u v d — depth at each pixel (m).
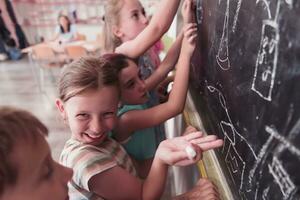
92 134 0.81
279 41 0.47
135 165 1.08
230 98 0.74
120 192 0.80
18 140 0.47
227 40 0.74
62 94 0.82
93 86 0.78
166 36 1.65
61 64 3.65
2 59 4.87
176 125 1.57
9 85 3.96
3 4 4.64
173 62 1.14
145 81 1.11
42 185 0.51
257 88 0.56
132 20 1.16
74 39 4.38
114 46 1.24
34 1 4.70
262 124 0.55
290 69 0.44
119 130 1.01
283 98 0.46
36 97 3.61
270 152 0.52
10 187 0.46
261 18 0.54
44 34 4.94
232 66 0.71
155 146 1.16
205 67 0.99
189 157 0.75
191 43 0.98
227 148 0.79
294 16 0.43
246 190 0.65
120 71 0.94
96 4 4.50
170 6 1.00
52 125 2.83
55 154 2.35
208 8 0.91
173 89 1.01
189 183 1.34
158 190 0.83
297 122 0.43
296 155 0.43
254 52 0.57
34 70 3.87
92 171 0.75
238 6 0.66
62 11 4.66
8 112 0.49
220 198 0.81
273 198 0.51
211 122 0.96
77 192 0.80
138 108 1.04
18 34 4.84
